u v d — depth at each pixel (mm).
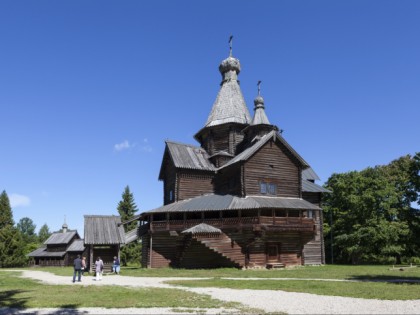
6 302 16594
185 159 45469
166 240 40344
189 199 43594
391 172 53031
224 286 22703
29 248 113812
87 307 15164
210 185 45781
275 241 38250
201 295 18453
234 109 49812
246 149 44969
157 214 42594
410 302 15742
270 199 39781
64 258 80375
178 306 15305
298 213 42656
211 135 49469
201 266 38062
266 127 45406
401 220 47812
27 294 19484
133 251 74875
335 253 55969
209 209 38062
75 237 83688
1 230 82312
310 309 14398
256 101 47156
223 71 54094
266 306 15211
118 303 16031
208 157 48219
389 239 45594
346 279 26031
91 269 41844
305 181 47438
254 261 36812
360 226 47781
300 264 39375
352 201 48375
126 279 29547
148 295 18562
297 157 42625
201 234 36094
